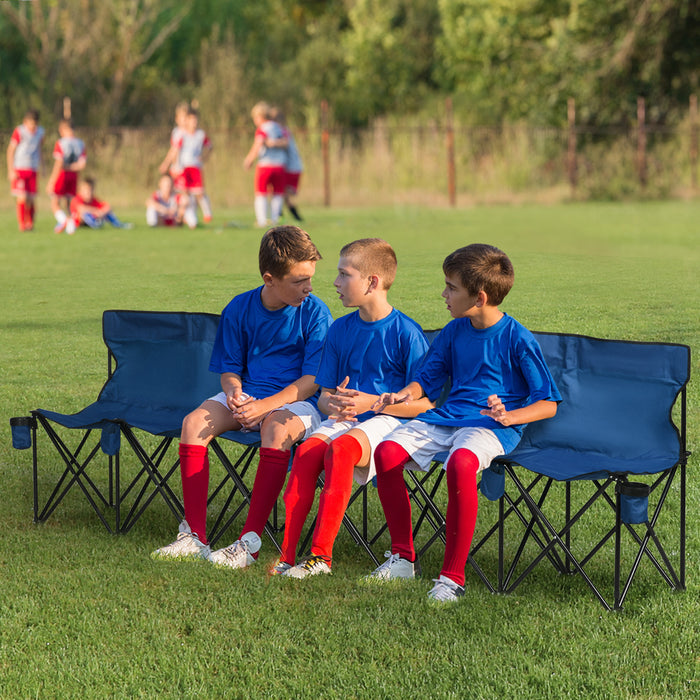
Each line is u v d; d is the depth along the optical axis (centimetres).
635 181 5469
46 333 1797
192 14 8169
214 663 701
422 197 4922
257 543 870
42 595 810
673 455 824
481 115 7138
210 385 1033
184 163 3497
